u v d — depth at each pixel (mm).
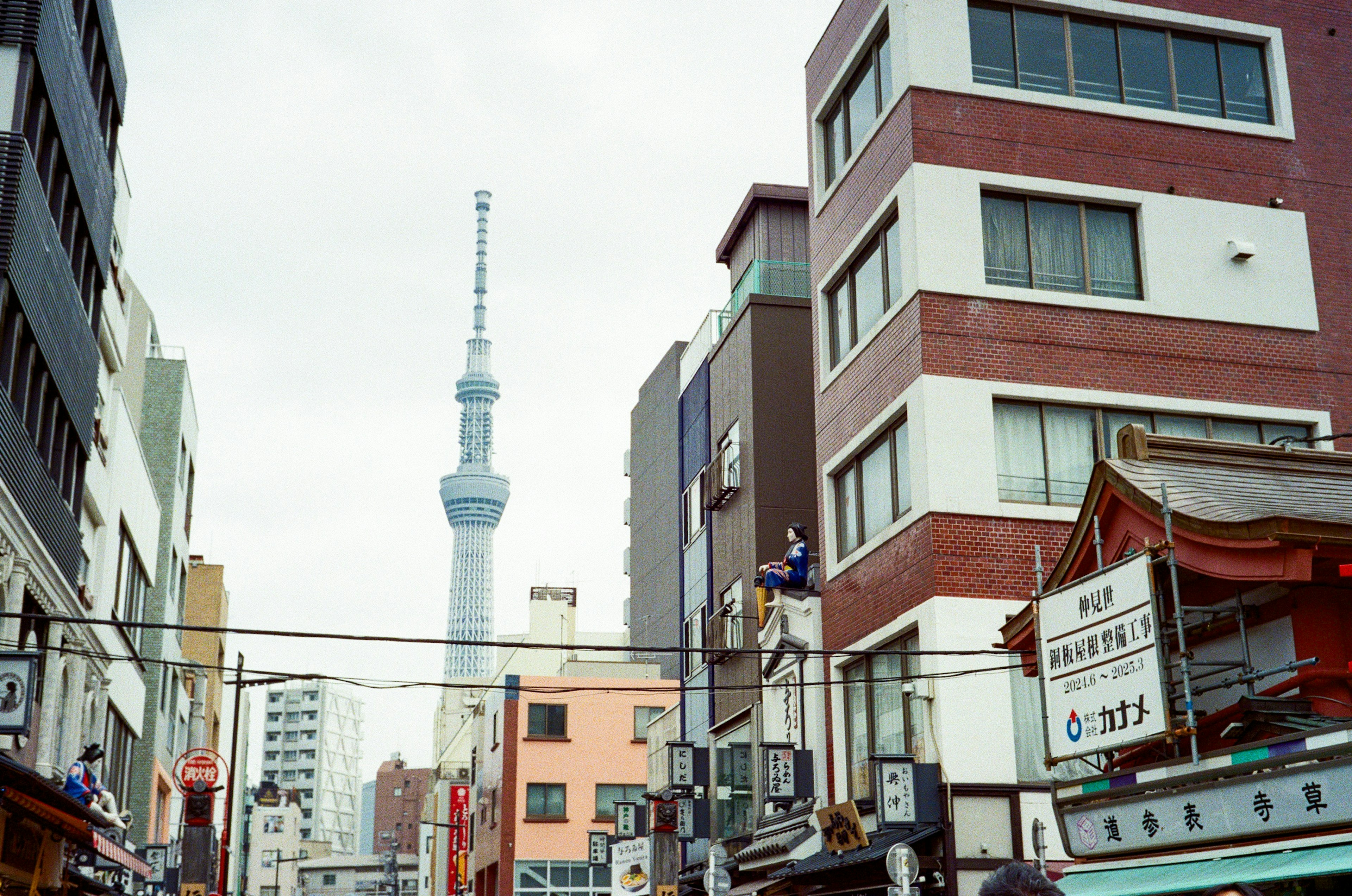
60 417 28625
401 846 187125
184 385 53125
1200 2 26391
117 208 37594
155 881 40781
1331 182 26281
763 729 29859
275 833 162375
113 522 36500
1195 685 15727
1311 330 25281
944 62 24766
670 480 42844
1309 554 12992
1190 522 14008
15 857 22750
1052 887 5258
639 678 66312
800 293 35000
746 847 29875
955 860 20344
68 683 29828
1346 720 12805
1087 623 15227
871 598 24625
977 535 22547
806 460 33188
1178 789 14008
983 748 21406
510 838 62406
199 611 68750
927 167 24078
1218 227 25266
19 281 22922
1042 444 23500
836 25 28125
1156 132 25500
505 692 66250
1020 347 23656
